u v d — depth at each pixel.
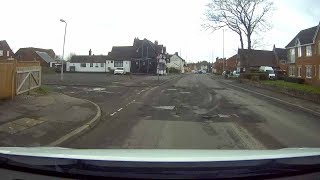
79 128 12.59
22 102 16.42
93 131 12.80
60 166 2.75
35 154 3.01
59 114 14.77
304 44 50.75
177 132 12.62
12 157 2.94
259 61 97.88
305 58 50.84
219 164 2.67
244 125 14.52
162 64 96.94
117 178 2.63
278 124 15.06
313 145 11.12
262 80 56.47
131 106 20.27
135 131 12.75
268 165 2.77
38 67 21.77
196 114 17.55
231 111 19.03
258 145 10.84
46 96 20.05
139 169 2.61
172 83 48.34
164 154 3.05
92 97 24.58
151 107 20.03
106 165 2.64
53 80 45.50
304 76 50.91
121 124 14.28
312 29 53.00
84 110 16.48
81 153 3.12
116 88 34.00
